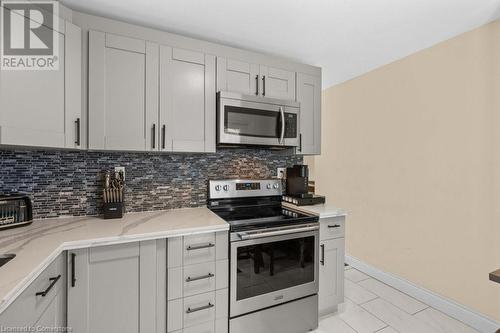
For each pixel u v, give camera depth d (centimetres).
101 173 183
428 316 206
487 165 185
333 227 200
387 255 262
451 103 207
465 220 199
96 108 154
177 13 165
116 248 135
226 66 194
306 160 459
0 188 156
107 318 133
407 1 155
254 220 176
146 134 166
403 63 246
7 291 77
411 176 239
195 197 214
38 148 149
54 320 115
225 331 160
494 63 181
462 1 156
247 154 237
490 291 184
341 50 224
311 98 236
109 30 158
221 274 159
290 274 179
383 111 267
